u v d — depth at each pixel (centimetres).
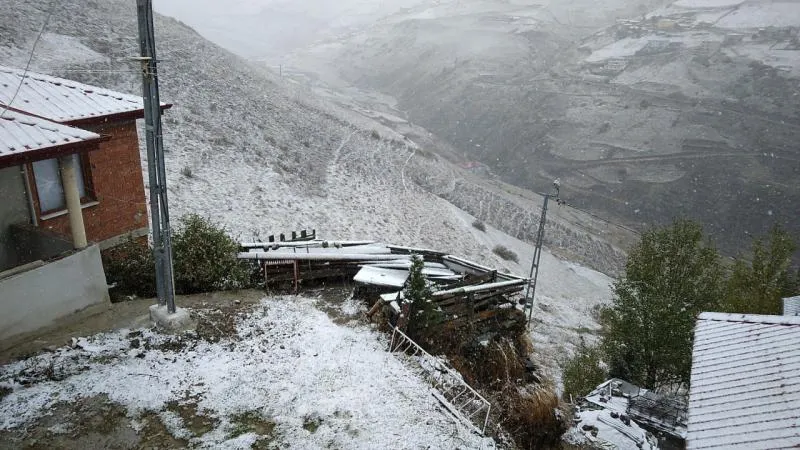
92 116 1284
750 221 8300
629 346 1978
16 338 914
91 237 1373
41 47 4106
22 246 1120
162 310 1041
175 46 5691
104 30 5022
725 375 798
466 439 809
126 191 1453
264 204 3238
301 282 1364
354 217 3675
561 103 13012
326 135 5534
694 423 726
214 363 928
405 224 3950
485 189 6222
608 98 12812
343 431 784
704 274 1962
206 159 3525
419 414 848
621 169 9969
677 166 9762
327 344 1023
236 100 5050
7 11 4375
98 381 844
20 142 872
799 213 8231
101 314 1048
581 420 1393
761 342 846
